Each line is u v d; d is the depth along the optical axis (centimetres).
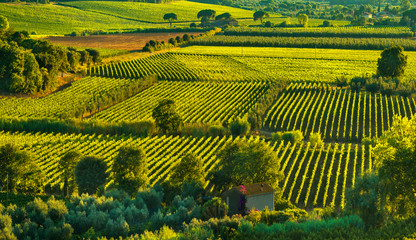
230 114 11212
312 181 7169
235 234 3366
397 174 4497
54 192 6750
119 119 10794
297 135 9056
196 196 5675
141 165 6278
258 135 9881
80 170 6228
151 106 11981
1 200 5578
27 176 6438
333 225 3266
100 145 8731
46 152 8275
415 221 3334
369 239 3014
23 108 11444
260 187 5416
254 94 13088
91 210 4291
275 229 3291
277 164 6228
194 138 9088
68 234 3853
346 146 9250
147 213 4550
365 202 3772
